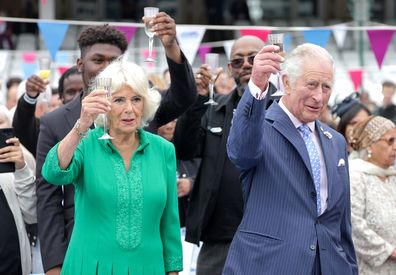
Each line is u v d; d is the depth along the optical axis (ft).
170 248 35.68
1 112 44.14
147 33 40.96
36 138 48.44
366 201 44.57
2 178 41.75
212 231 43.93
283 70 35.81
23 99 47.47
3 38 136.56
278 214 35.29
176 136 44.19
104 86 34.01
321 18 190.19
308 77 34.88
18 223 41.68
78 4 184.24
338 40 109.40
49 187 39.45
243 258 35.50
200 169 44.24
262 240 35.27
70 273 34.32
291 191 35.37
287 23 190.70
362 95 95.66
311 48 35.42
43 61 55.42
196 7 186.70
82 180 34.53
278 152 35.76
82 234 34.32
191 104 41.68
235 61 45.21
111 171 34.42
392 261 43.98
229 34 175.22
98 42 41.19
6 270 41.39
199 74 43.42
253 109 34.19
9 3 167.12
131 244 34.06
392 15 188.96
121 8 186.80
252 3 190.19
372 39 62.49
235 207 43.50
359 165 45.21
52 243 38.68
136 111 34.60
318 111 35.42
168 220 35.70
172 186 35.76
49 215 39.04
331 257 35.45
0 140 40.70
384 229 44.34
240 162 35.14
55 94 65.92
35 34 165.17
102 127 35.27
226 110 44.60
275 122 36.19
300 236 35.04
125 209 34.14
